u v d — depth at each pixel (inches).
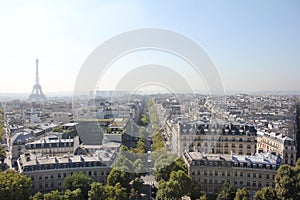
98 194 7829.7
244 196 7731.3
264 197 7726.4
